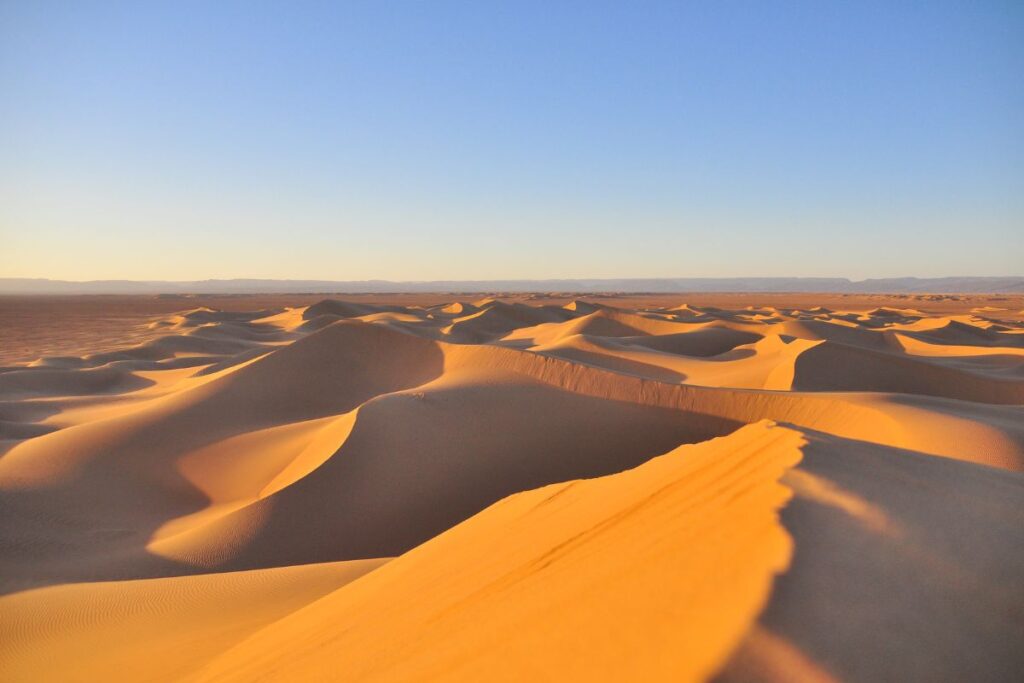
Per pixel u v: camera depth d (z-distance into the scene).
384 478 19.70
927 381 32.50
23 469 20.94
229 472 22.44
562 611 3.94
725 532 4.09
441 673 3.96
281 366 31.72
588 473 22.06
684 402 25.80
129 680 7.54
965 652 3.22
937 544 4.02
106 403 35.91
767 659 2.86
